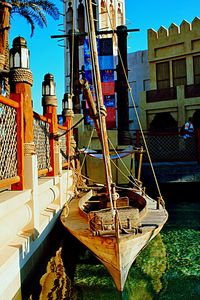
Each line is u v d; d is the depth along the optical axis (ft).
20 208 17.63
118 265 16.08
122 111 56.34
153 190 51.72
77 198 31.99
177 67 81.97
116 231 16.03
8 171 16.78
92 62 21.15
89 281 20.51
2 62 31.27
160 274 21.90
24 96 19.36
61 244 28.17
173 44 81.61
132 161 49.32
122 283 16.21
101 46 59.11
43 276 20.80
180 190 51.70
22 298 16.20
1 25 34.40
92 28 21.17
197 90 76.13
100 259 17.19
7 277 14.06
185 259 25.07
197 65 78.89
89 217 18.38
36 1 53.67
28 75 19.60
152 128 83.61
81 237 17.71
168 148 57.21
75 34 60.29
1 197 15.71
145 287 19.81
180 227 35.37
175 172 49.80
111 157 42.14
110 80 59.88
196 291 19.35
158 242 29.89
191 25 79.20
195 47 78.79
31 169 18.80
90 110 23.68
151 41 85.05
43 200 23.25
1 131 15.89
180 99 78.18
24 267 16.69
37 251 19.51
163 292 19.21
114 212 18.03
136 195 29.63
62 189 30.50
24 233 18.39
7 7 34.60
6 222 15.28
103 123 22.56
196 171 49.08
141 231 17.19
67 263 23.93
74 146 41.91
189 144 55.88
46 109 30.01
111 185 23.15
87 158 52.03
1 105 16.01
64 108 41.42
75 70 60.54
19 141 18.25
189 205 47.55
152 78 85.10
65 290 19.75
